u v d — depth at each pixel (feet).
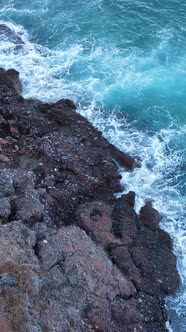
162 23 172.45
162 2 181.37
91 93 148.46
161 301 97.60
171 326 96.63
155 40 166.20
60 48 165.48
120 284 95.09
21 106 130.11
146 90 150.20
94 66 157.99
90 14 178.81
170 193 121.19
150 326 93.09
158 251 104.73
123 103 146.10
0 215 96.17
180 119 141.69
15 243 89.40
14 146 121.19
